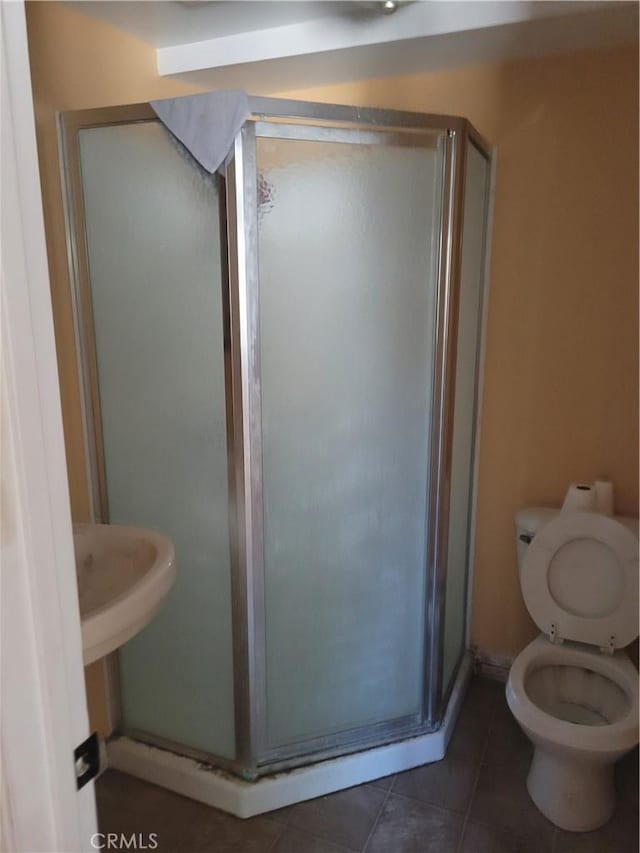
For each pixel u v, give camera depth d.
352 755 1.95
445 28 1.77
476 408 2.25
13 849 0.62
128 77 1.97
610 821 1.81
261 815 1.85
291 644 1.89
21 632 0.61
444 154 1.68
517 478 2.27
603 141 1.96
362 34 1.85
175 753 1.97
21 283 0.59
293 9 1.80
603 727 1.65
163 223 1.64
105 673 2.00
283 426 1.73
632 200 1.95
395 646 2.00
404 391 1.83
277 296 1.64
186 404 1.75
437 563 1.95
